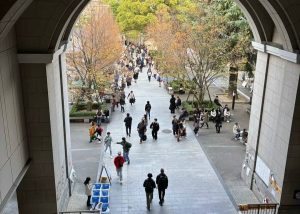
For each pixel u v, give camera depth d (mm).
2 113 8688
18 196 11680
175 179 15453
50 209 11867
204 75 24047
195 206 13438
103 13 26141
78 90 24422
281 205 12094
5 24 7672
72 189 14477
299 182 11867
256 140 14289
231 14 22781
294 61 10781
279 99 12258
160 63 28406
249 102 27781
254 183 14359
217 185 15047
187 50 24328
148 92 30938
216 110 22391
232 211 13164
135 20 38812
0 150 8438
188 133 21062
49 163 11391
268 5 10789
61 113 12969
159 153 18094
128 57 41906
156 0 38031
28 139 11086
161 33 27672
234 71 25625
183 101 27547
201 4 23781
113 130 21328
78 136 20406
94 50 24188
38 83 10602
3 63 8883
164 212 13016
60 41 11609
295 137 11414
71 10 10344
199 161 17312
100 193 13117
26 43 10164
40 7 9891
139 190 14531
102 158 17500
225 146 19219
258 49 13742
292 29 10562
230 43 23250
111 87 27844
